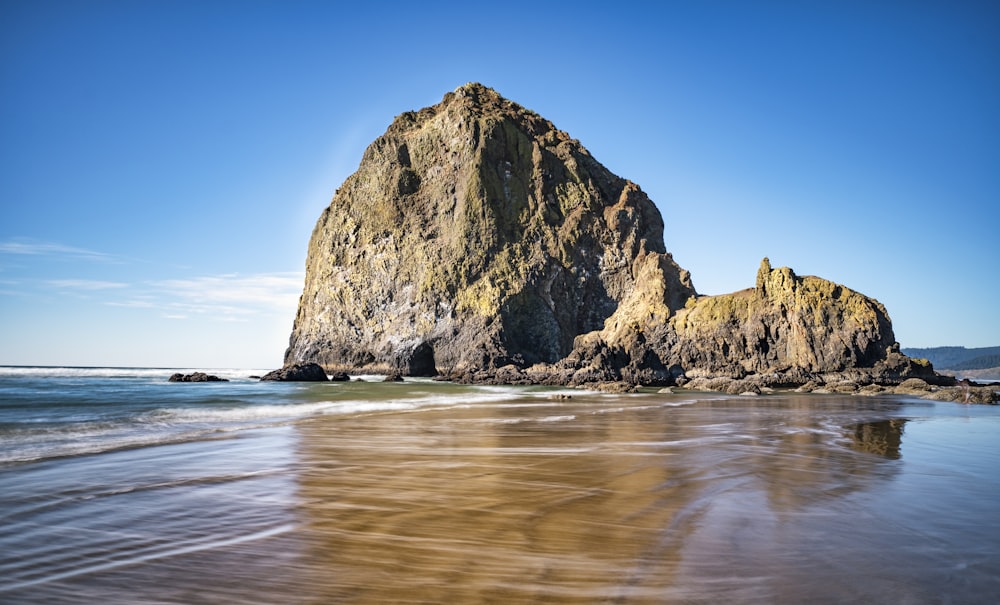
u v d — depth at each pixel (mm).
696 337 66688
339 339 92062
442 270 86375
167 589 5832
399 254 91562
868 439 17344
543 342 84125
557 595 5656
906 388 49188
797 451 14805
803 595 5648
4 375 68062
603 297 90812
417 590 5777
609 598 5586
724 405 33062
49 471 11344
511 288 83875
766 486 10516
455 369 78750
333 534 7613
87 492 9750
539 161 96062
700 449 15148
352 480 10969
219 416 22094
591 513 8656
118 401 26609
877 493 9977
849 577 6113
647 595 5656
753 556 6754
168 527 7883
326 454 13859
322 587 5863
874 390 48094
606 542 7281
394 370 83062
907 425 21656
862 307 60594
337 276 95188
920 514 8586
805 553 6863
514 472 11867
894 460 13430
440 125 98250
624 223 94312
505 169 94250
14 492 9648
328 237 99188
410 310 86750
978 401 35719
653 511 8781
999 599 5566
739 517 8422
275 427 19125
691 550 6973
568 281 89562
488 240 87688
